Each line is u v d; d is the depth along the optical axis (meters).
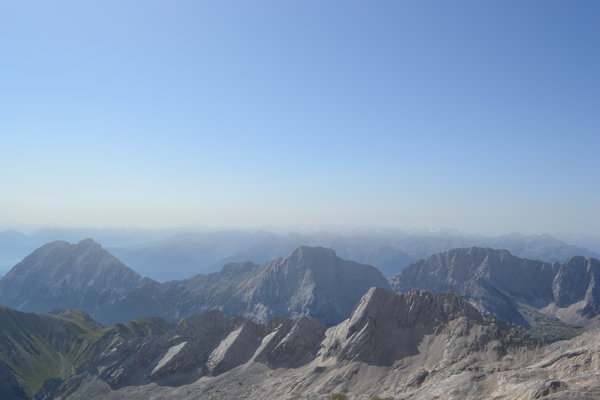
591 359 145.50
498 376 159.38
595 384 115.25
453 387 160.75
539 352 197.75
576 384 120.56
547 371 151.50
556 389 120.50
